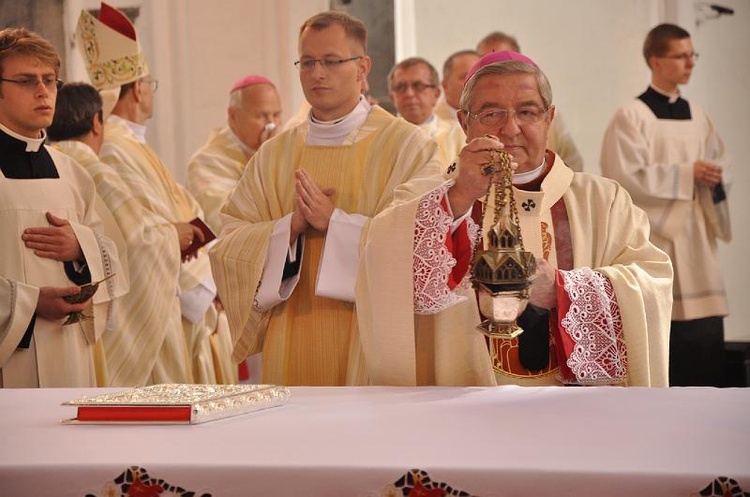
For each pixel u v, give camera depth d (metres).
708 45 9.36
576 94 9.57
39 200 4.71
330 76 4.45
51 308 4.49
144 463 2.15
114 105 6.49
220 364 6.57
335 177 4.46
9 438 2.44
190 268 6.16
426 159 4.40
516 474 2.06
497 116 3.58
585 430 2.43
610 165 8.20
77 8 8.90
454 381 3.44
